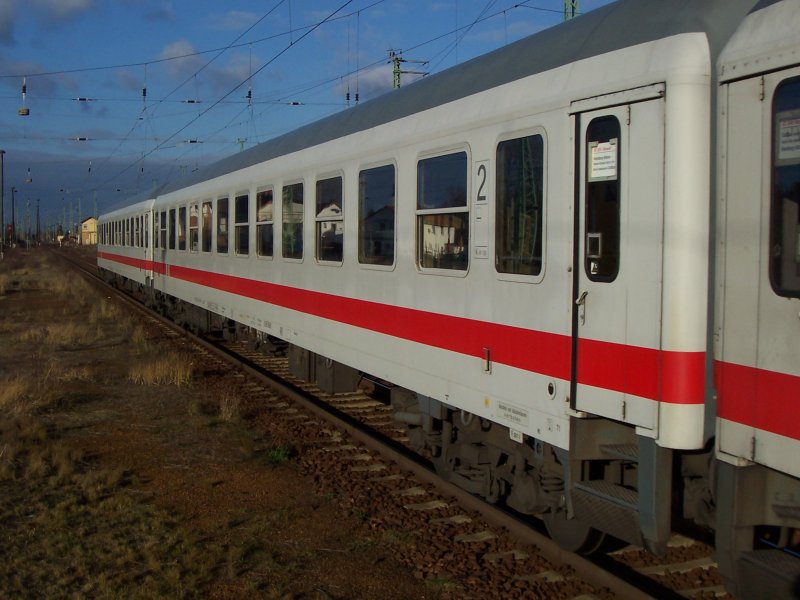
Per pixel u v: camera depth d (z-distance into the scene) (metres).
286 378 12.30
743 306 3.73
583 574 4.93
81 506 6.14
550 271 4.89
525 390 5.18
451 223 6.15
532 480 5.50
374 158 7.48
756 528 3.98
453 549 5.42
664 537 4.20
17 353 14.16
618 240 4.38
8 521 5.80
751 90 3.68
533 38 5.65
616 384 4.39
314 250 9.19
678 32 4.10
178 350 14.76
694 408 4.02
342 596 4.74
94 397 10.37
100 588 4.71
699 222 4.01
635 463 4.70
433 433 6.98
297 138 10.20
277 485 6.84
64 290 28.52
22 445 7.74
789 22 3.50
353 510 6.19
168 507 6.23
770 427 3.59
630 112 4.29
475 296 5.78
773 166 3.58
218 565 5.14
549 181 4.89
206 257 14.83
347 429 8.58
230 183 13.03
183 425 8.91
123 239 28.23
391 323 7.20
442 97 6.39
